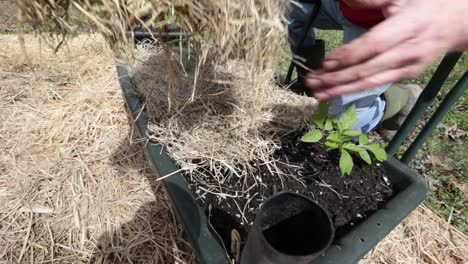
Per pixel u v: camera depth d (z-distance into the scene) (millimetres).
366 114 1430
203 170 1081
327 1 1391
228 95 1234
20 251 1133
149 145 1098
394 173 1043
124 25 627
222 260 771
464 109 2059
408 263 1187
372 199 1008
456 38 601
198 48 803
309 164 1118
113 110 1666
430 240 1275
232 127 1168
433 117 1086
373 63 611
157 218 1255
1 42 2049
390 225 865
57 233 1190
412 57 604
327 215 709
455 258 1247
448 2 587
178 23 732
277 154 1146
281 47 780
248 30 694
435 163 1740
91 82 1820
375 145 964
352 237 827
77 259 1133
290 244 811
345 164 909
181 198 905
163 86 1308
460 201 1568
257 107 1176
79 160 1413
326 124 998
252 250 714
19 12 585
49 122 1570
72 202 1271
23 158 1404
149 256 1158
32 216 1219
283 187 1042
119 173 1389
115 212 1259
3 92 1687
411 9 588
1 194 1273
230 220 950
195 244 804
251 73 831
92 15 602
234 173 1074
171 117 1184
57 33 691
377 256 1180
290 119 1247
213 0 628
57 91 1742
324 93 701
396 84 1832
